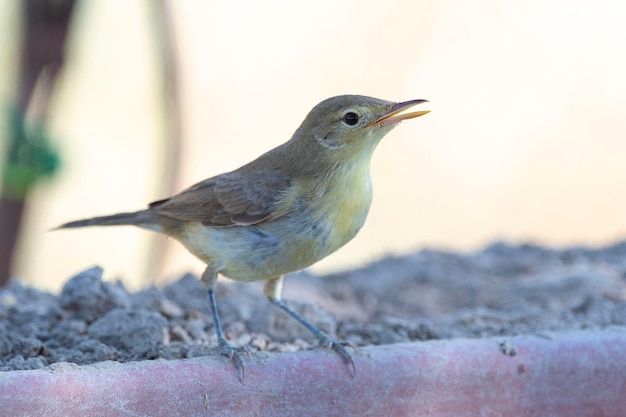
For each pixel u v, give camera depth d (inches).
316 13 855.7
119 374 266.7
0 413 247.3
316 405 291.1
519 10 850.1
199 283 439.5
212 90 807.7
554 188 815.7
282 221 349.4
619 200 800.3
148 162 822.5
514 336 322.3
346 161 350.3
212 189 363.9
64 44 478.0
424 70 836.6
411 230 803.4
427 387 301.3
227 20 851.4
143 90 831.7
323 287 503.2
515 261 536.1
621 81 845.8
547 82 845.8
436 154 830.5
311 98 813.9
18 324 369.7
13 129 462.6
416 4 830.5
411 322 385.7
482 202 812.6
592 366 318.0
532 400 313.1
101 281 381.7
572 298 456.1
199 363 282.4
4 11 792.9
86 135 828.6
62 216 805.2
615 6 878.4
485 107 836.0
